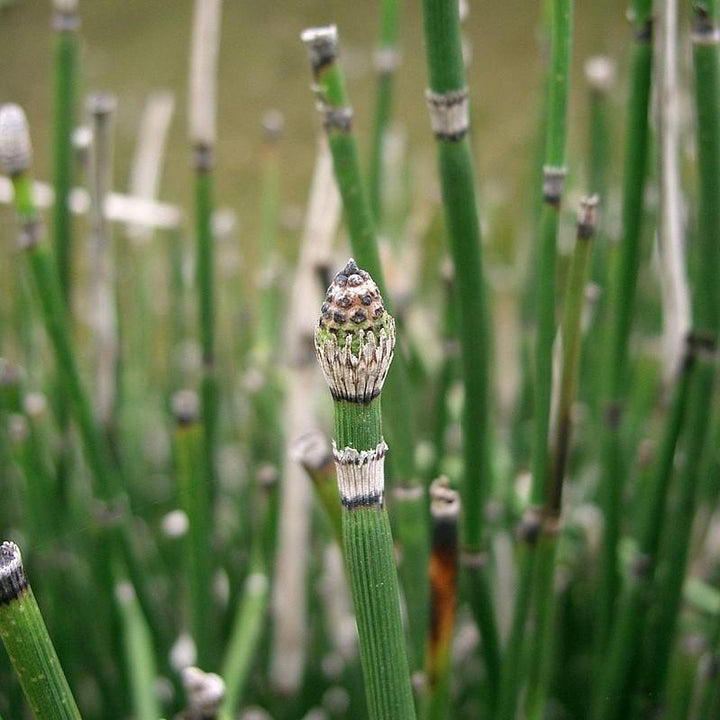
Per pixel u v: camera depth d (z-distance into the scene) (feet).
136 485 2.22
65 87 1.54
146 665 1.53
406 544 1.22
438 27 1.12
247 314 2.65
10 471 1.98
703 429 1.29
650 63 1.20
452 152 1.15
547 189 1.18
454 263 1.19
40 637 0.92
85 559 1.89
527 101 5.25
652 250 1.73
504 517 1.88
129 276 2.58
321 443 1.13
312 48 1.13
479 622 1.34
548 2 1.69
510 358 2.94
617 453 1.42
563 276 1.60
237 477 2.50
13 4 5.98
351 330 0.88
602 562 1.49
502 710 1.31
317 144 5.37
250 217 4.90
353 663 1.88
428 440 2.19
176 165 5.26
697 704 1.42
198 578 1.42
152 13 6.18
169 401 2.38
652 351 1.85
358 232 1.16
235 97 5.60
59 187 1.59
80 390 1.47
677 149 1.25
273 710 1.86
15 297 2.14
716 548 1.92
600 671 1.53
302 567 1.83
